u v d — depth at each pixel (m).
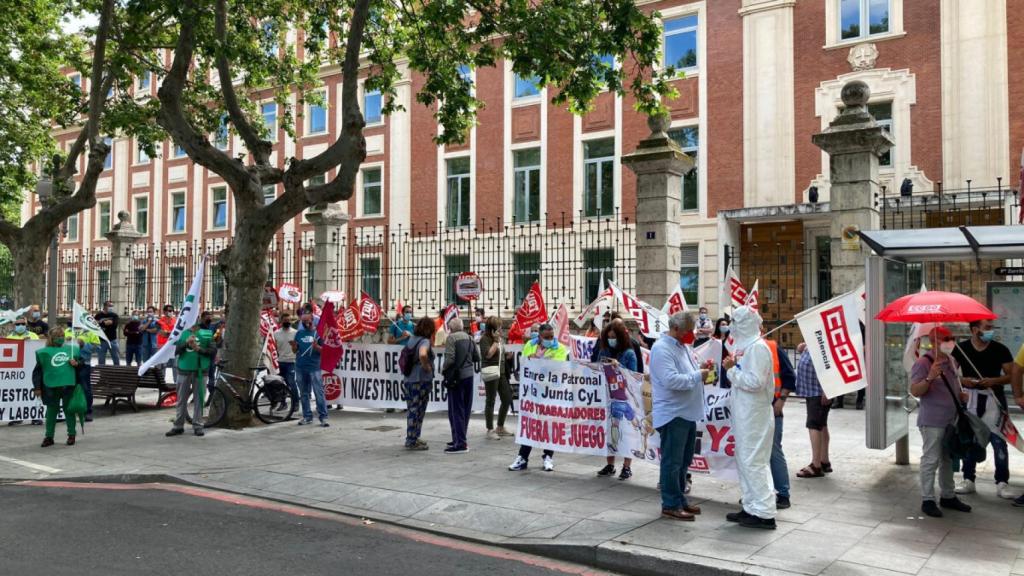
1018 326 12.57
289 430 11.88
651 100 12.78
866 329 8.02
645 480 8.22
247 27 15.80
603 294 11.80
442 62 14.43
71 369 10.74
